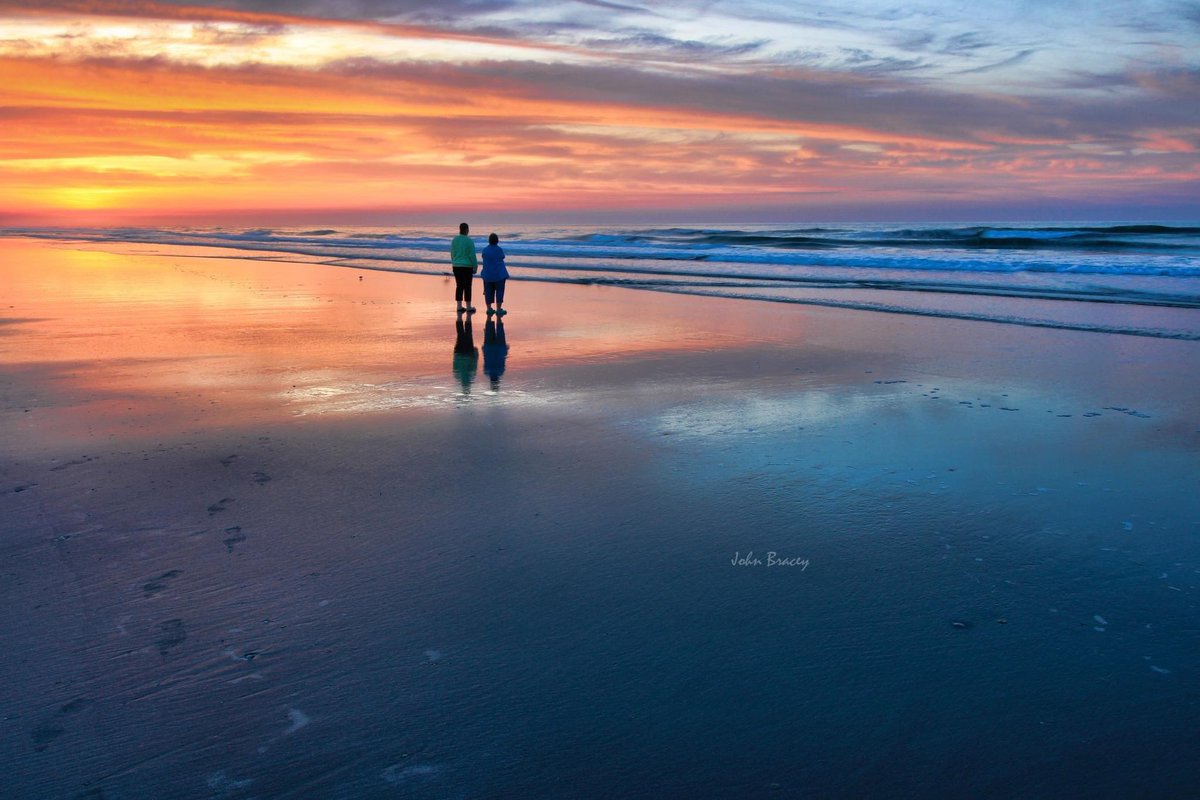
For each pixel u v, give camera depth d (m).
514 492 5.26
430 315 14.24
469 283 14.29
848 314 13.87
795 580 4.01
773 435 6.56
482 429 6.78
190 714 2.93
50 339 11.33
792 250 29.62
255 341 11.30
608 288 18.97
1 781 2.57
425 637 3.47
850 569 4.13
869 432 6.62
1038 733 2.82
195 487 5.31
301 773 2.62
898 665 3.25
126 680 3.13
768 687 3.11
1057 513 4.87
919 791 2.55
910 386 8.31
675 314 14.14
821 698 3.03
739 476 5.56
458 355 10.32
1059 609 3.70
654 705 3.00
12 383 8.48
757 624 3.58
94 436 6.48
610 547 4.40
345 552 4.32
